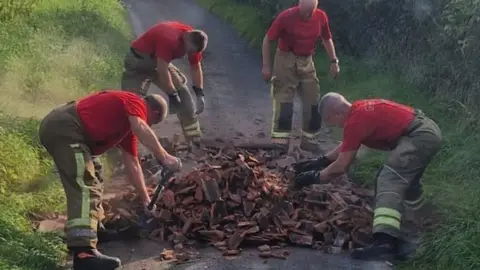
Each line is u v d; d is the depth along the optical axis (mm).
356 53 12344
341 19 12555
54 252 5438
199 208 6082
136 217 5992
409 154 5727
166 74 7668
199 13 19297
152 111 5625
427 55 9977
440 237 5641
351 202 6438
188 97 8094
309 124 8289
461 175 6852
